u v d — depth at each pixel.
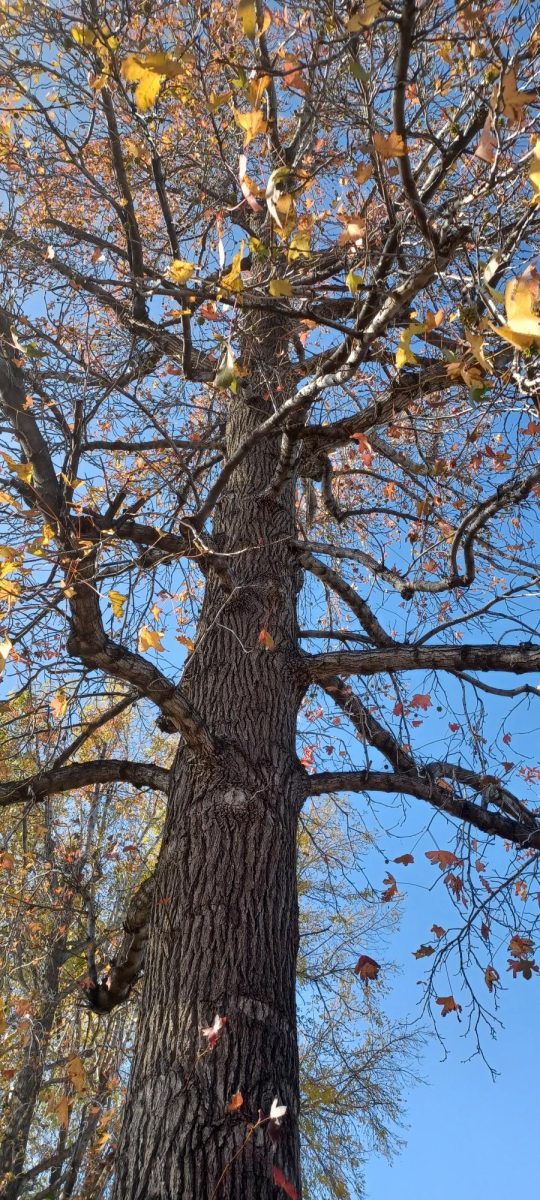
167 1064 2.95
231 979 3.13
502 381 2.92
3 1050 5.86
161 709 3.56
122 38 3.72
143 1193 2.67
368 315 3.00
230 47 3.96
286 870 3.58
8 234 4.20
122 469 4.46
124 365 4.23
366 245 2.96
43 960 5.85
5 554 2.95
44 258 4.22
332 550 4.52
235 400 5.23
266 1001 3.13
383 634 4.45
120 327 4.76
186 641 3.70
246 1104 2.83
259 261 3.19
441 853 3.84
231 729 3.88
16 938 5.35
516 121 2.35
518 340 1.72
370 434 4.61
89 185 4.56
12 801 4.24
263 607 4.33
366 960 3.51
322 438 4.53
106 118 4.03
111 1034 6.33
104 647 3.38
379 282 2.94
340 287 3.97
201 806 3.61
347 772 4.11
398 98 2.43
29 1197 8.16
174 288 3.49
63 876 5.34
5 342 3.48
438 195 3.92
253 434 3.64
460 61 3.09
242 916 3.31
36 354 3.39
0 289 4.06
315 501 5.65
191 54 3.47
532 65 2.91
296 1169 2.85
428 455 4.56
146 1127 2.83
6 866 5.09
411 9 2.36
